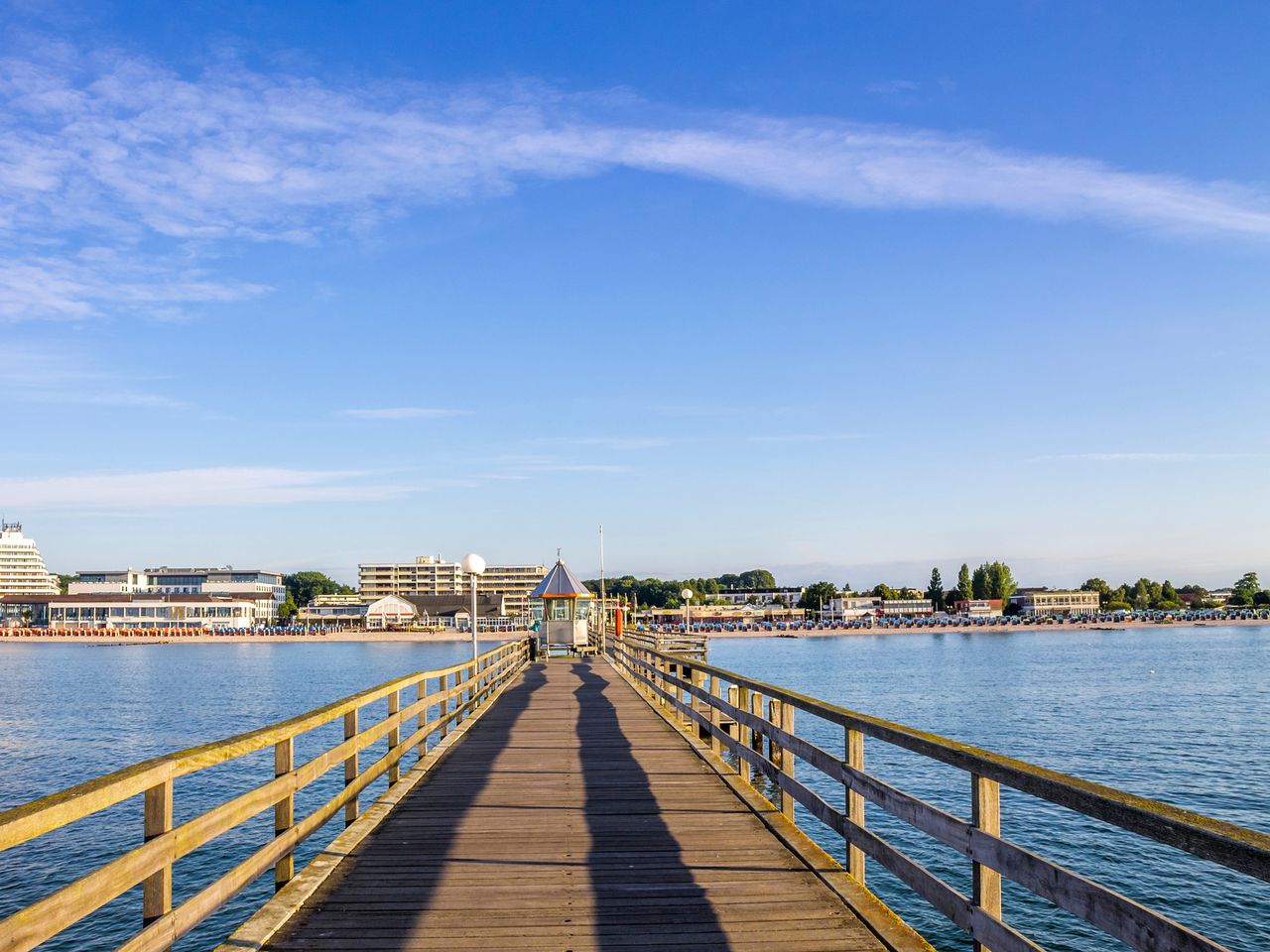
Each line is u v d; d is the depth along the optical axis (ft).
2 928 10.66
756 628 464.24
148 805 15.19
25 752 110.11
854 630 462.60
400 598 495.41
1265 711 137.18
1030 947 13.60
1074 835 66.03
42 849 66.74
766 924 19.79
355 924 19.86
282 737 20.76
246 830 71.26
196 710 154.92
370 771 30.19
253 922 19.60
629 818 29.53
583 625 127.24
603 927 19.65
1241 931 50.14
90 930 53.52
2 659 320.29
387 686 32.37
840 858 62.39
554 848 25.95
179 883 59.88
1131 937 11.01
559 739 47.24
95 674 244.22
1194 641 404.16
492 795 33.22
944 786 81.20
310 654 357.61
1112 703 150.10
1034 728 121.70
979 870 15.38
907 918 52.70
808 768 91.91
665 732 49.75
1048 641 412.98
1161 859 60.90
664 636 174.29
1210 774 89.76
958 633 495.82
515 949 18.43
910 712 140.46
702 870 23.76
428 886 22.54
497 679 75.15
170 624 513.86
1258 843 9.21
